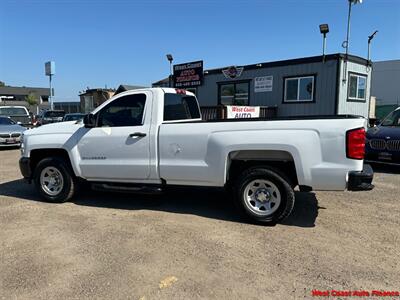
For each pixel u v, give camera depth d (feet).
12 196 21.26
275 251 12.98
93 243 13.78
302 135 14.65
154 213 17.65
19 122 57.88
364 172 14.40
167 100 18.35
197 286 10.58
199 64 59.77
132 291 10.32
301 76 48.37
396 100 116.06
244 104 55.26
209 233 14.79
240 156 15.83
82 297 10.02
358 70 48.65
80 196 21.20
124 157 17.87
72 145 18.89
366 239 14.11
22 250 13.17
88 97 107.65
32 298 10.00
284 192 15.28
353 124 14.23
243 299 9.91
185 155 16.58
